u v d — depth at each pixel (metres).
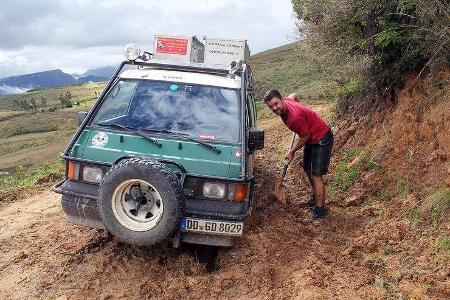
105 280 5.22
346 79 9.98
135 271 5.37
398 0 7.25
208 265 5.57
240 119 5.88
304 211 7.12
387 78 8.23
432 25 6.87
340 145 9.23
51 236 6.81
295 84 29.73
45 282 5.25
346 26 8.05
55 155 49.19
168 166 5.32
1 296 5.09
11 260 6.04
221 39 8.05
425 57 7.20
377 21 7.73
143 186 4.95
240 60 7.11
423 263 5.00
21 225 7.59
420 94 7.24
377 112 8.52
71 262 5.68
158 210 4.96
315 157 6.62
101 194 4.92
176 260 5.53
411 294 4.48
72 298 4.85
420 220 5.75
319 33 8.73
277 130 14.87
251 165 6.23
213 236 5.24
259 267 5.18
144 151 5.54
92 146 5.63
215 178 5.15
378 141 7.90
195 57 8.05
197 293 4.88
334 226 6.45
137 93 6.20
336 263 5.31
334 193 7.60
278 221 6.53
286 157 6.74
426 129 6.82
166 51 7.77
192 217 5.09
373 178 7.31
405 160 7.01
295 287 4.75
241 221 5.10
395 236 5.67
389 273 4.95
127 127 5.84
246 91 6.34
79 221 5.46
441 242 5.19
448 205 5.59
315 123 6.53
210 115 5.95
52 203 8.93
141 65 6.73
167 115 5.96
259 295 4.77
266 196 7.59
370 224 6.28
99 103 6.09
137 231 4.90
